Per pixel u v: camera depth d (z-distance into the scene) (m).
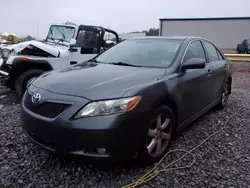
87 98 2.62
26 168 2.92
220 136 3.99
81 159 2.62
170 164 3.06
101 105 2.57
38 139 2.88
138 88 2.78
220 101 5.28
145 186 2.64
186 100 3.59
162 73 3.29
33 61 6.19
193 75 3.76
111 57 4.12
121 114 2.57
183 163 3.10
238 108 5.64
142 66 3.59
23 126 3.04
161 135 3.14
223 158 3.26
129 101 2.64
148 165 3.03
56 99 2.71
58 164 3.00
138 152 2.78
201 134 4.04
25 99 3.13
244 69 13.67
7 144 3.49
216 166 3.06
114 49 4.39
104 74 3.18
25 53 6.36
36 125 2.75
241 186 2.68
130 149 2.67
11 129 4.05
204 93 4.22
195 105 3.95
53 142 2.66
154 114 2.89
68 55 6.99
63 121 2.57
